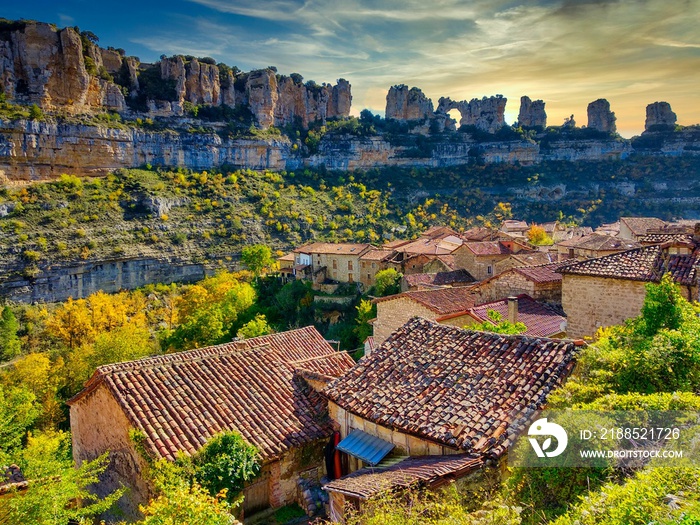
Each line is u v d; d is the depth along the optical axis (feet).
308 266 277.03
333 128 570.46
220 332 185.68
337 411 53.26
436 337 55.88
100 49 447.83
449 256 205.36
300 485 52.16
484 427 40.52
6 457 46.60
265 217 413.80
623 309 70.59
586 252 179.32
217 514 33.68
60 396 157.79
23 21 389.60
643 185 552.82
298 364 66.03
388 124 615.98
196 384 57.06
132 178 408.26
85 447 62.28
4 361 214.90
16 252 312.09
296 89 581.12
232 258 369.91
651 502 25.85
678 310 48.39
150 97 463.83
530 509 32.42
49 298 315.17
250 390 58.13
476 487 36.73
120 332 175.42
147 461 47.37
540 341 48.83
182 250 364.58
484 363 48.91
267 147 500.74
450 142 598.34
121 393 53.47
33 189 358.43
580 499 31.14
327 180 513.45
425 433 42.39
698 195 524.11
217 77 510.99
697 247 71.26
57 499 41.19
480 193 522.47
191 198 413.39
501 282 108.99
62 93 402.93
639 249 75.87
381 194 494.18
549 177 559.79
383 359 55.26
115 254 338.75
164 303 307.58
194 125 474.49
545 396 41.68
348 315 237.66
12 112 368.07
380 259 245.24
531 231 297.53
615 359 42.45
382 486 34.88
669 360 40.57
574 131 647.97
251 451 48.21
